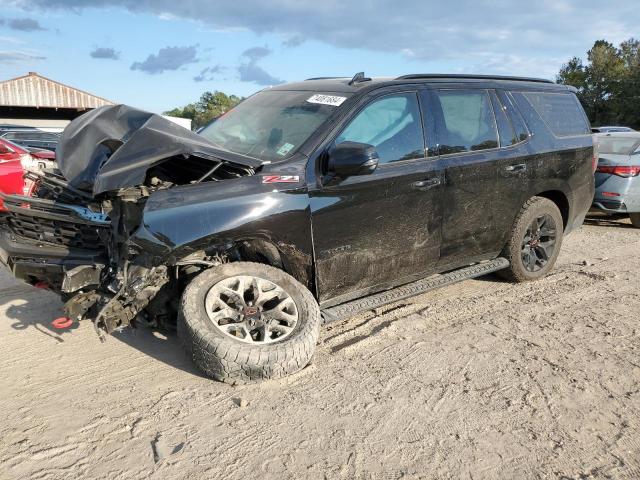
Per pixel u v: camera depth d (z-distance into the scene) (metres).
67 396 3.39
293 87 4.90
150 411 3.25
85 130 4.03
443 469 2.84
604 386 3.67
